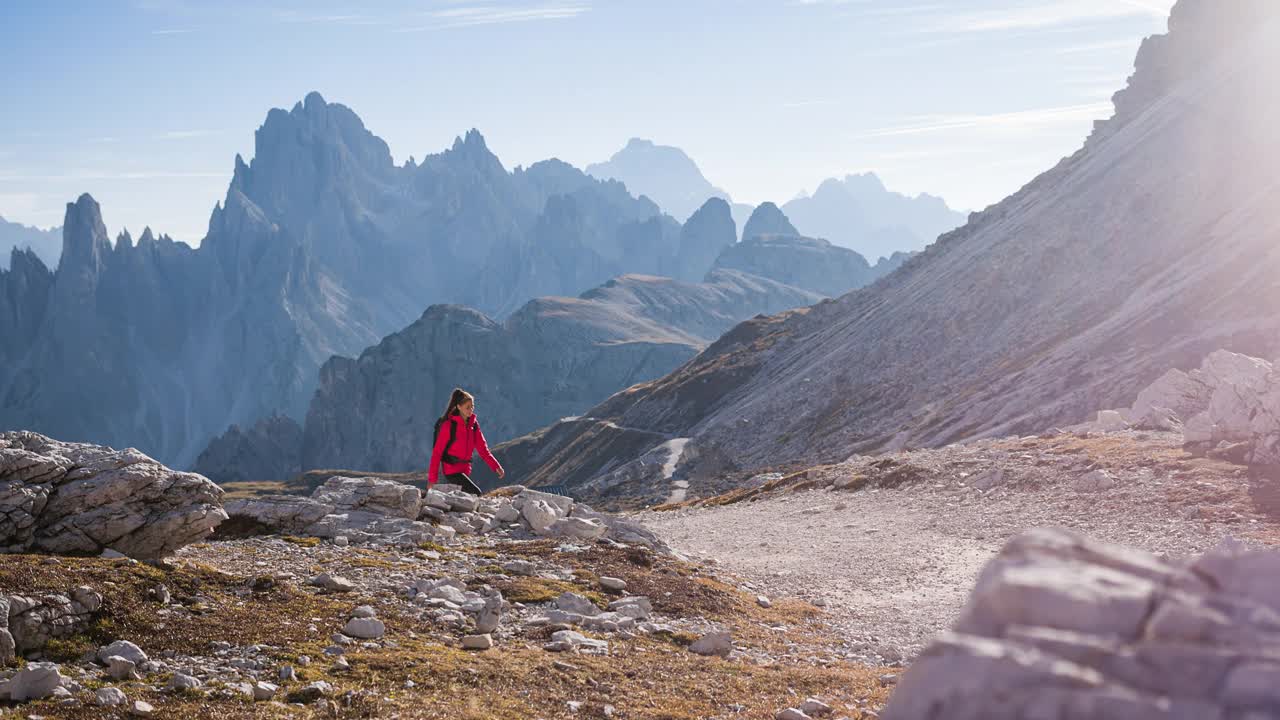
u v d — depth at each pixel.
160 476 15.13
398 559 17.91
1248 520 27.06
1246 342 118.69
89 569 11.89
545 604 15.39
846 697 11.13
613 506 164.50
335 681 9.85
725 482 159.38
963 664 2.10
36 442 15.18
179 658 10.41
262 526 20.77
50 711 8.37
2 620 9.97
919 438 141.50
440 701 9.40
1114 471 35.88
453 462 24.69
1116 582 2.24
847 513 39.53
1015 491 37.00
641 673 11.40
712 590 18.73
